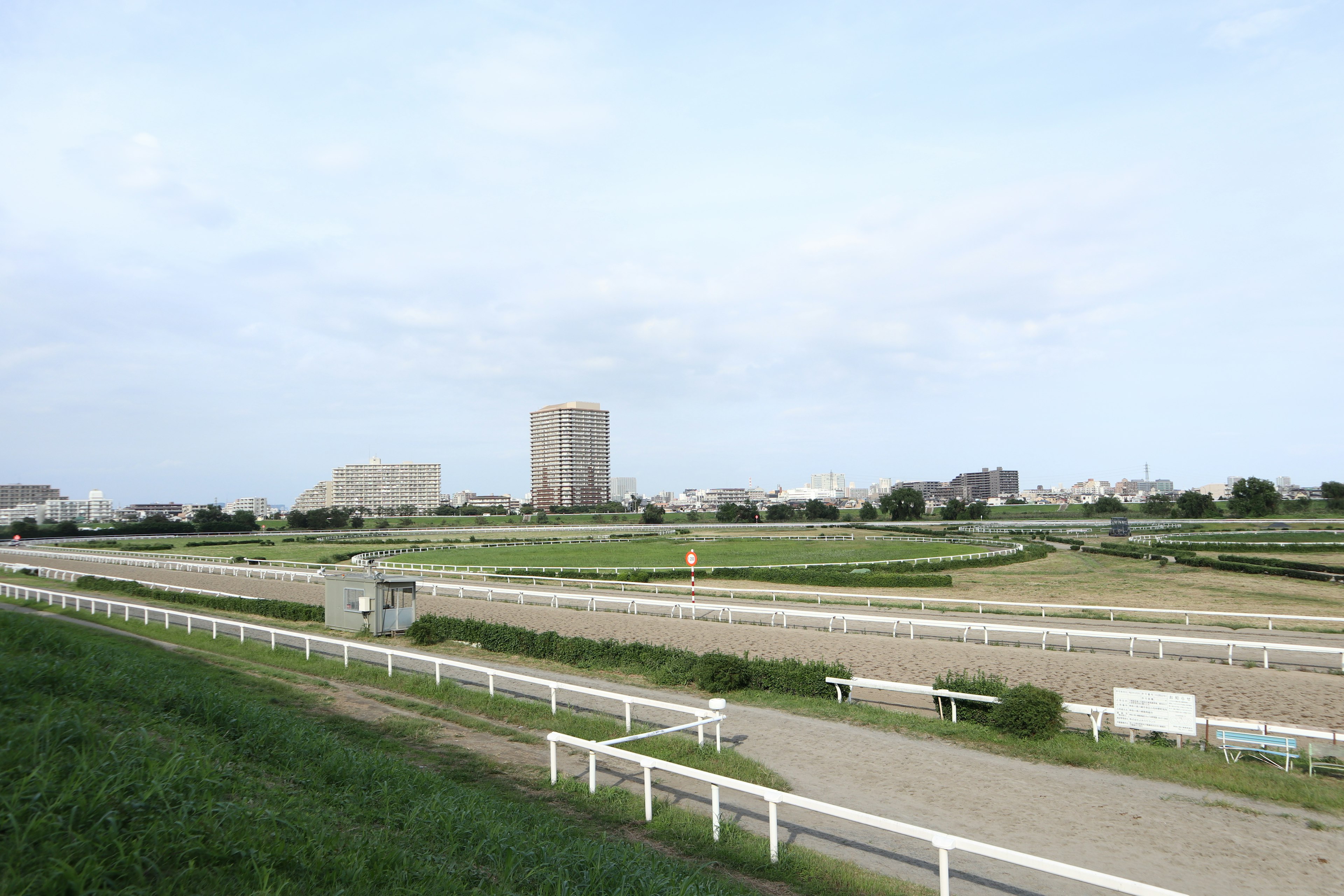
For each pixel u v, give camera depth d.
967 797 10.51
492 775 11.00
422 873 6.03
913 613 31.14
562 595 37.25
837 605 34.00
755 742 13.41
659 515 163.12
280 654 21.62
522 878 6.52
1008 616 30.19
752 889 7.35
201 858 5.59
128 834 5.57
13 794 5.82
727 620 30.30
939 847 6.89
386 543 95.44
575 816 9.27
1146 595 37.50
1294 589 39.78
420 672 20.08
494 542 93.38
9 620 20.84
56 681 11.44
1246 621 28.88
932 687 15.39
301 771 9.14
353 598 28.36
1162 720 12.72
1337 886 7.85
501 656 22.83
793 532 116.25
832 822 9.71
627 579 45.12
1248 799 10.52
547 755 12.30
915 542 85.56
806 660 21.77
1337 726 15.08
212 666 19.25
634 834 8.78
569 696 17.41
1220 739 12.69
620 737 13.27
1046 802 10.33
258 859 5.55
